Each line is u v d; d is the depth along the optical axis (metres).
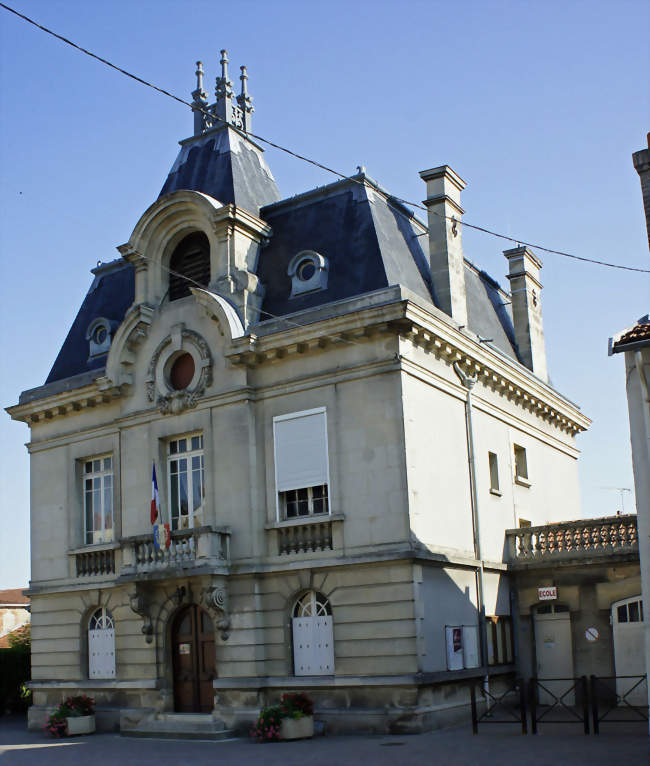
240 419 23.20
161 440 24.92
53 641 27.02
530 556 25.64
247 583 22.38
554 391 29.95
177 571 22.48
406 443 21.09
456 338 23.38
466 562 22.83
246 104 29.34
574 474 32.56
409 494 20.86
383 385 21.62
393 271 23.38
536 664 25.61
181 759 18.14
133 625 24.69
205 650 23.22
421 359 22.45
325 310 22.64
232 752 18.80
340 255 24.06
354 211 24.64
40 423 28.61
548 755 16.03
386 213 25.30
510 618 25.56
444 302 24.98
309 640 21.81
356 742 19.09
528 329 31.17
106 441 26.70
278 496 22.67
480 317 29.03
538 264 32.72
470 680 22.36
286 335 22.70
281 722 20.06
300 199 25.92
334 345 22.39
